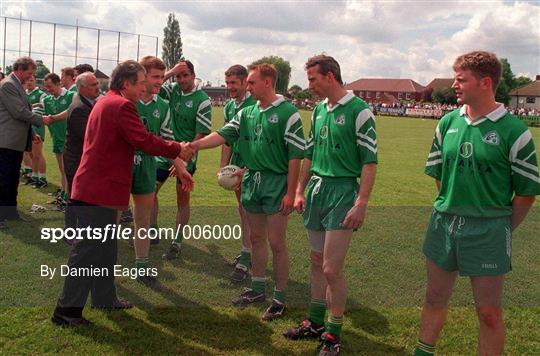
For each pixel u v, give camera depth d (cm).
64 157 550
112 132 384
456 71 304
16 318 396
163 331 392
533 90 7850
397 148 1991
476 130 302
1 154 629
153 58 500
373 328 405
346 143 361
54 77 806
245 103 553
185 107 598
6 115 634
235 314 428
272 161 421
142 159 455
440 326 339
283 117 411
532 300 464
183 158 434
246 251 496
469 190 306
